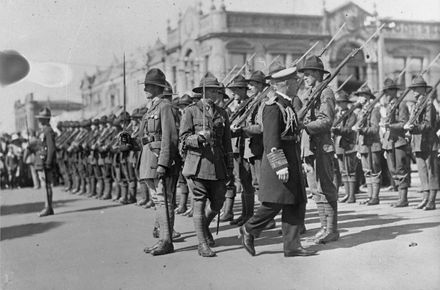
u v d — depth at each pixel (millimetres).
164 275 4199
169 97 5934
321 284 3775
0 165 14930
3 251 5328
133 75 15086
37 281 4211
